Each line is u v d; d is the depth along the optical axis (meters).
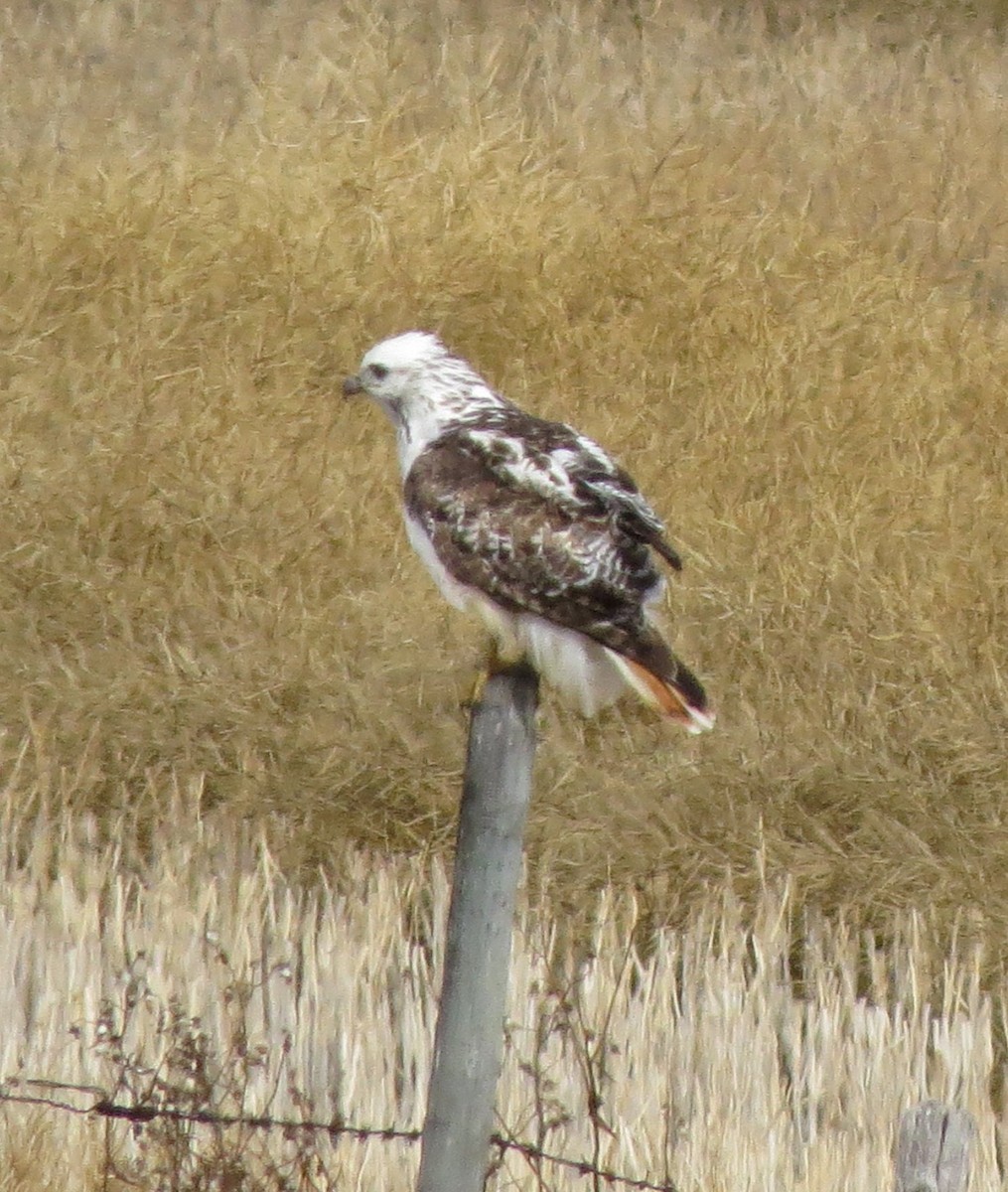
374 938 9.80
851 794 12.73
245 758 12.41
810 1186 9.04
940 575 15.33
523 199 20.34
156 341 17.61
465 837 6.90
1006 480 16.89
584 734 13.23
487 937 6.89
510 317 18.55
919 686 13.95
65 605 14.05
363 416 17.23
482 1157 6.98
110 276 18.25
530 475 8.57
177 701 12.91
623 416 17.36
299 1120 8.93
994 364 18.97
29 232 18.59
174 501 15.25
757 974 10.34
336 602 14.38
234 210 19.59
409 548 15.23
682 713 8.31
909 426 17.44
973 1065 9.75
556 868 11.84
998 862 12.37
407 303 18.45
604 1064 8.89
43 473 15.42
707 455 16.75
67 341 17.48
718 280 19.31
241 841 11.40
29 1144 8.57
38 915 9.98
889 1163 9.27
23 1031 9.51
